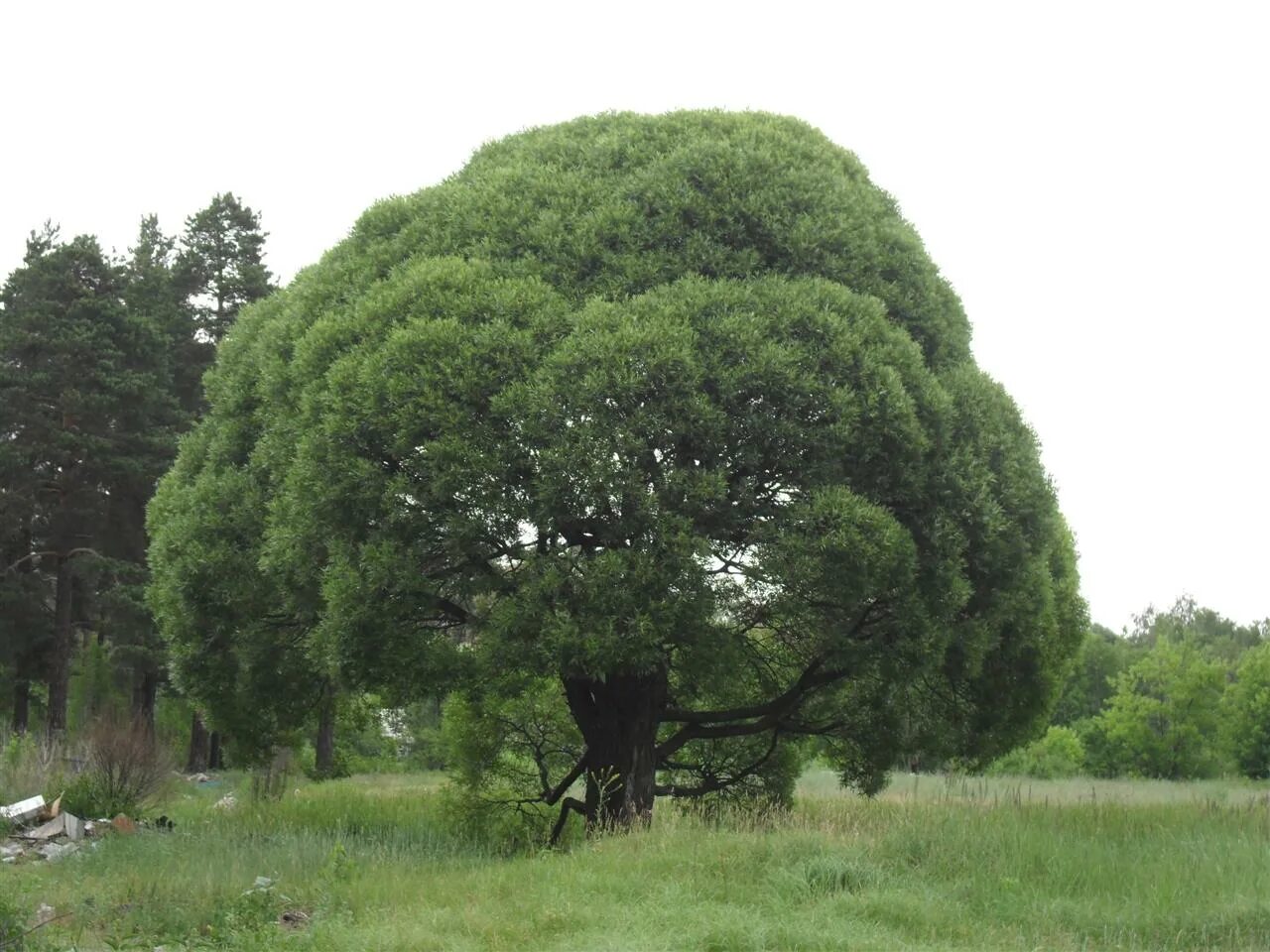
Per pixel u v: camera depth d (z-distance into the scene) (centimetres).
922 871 1128
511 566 1542
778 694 1908
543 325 1516
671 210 1659
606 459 1416
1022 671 1891
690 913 950
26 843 1588
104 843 1479
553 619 1416
